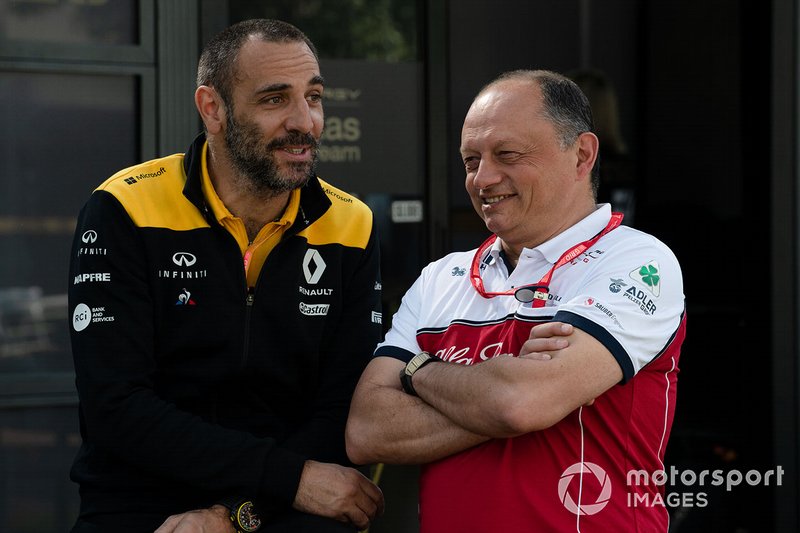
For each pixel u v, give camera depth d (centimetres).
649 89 574
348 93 507
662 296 283
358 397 304
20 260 435
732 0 538
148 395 301
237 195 316
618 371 271
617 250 289
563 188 293
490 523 279
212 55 312
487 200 296
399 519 498
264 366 319
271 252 320
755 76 522
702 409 552
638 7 570
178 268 311
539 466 278
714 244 554
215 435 298
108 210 309
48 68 430
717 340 550
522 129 288
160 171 323
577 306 275
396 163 515
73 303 309
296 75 305
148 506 308
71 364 441
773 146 510
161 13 440
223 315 314
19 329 435
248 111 305
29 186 435
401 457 290
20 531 434
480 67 547
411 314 320
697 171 563
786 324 511
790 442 510
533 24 555
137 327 304
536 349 270
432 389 285
